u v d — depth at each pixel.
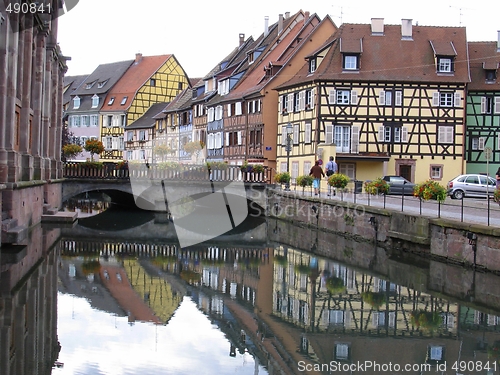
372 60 48.78
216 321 15.04
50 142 40.59
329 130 47.91
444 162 48.56
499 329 14.57
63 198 43.62
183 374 11.24
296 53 55.19
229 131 61.81
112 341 13.01
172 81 85.31
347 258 25.31
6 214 23.86
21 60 28.02
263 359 12.22
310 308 16.66
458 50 49.69
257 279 20.77
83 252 25.42
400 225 24.47
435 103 48.41
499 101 51.69
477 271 19.50
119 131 82.94
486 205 29.66
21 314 14.70
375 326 14.88
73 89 93.38
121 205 50.50
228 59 72.44
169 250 27.16
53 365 11.30
